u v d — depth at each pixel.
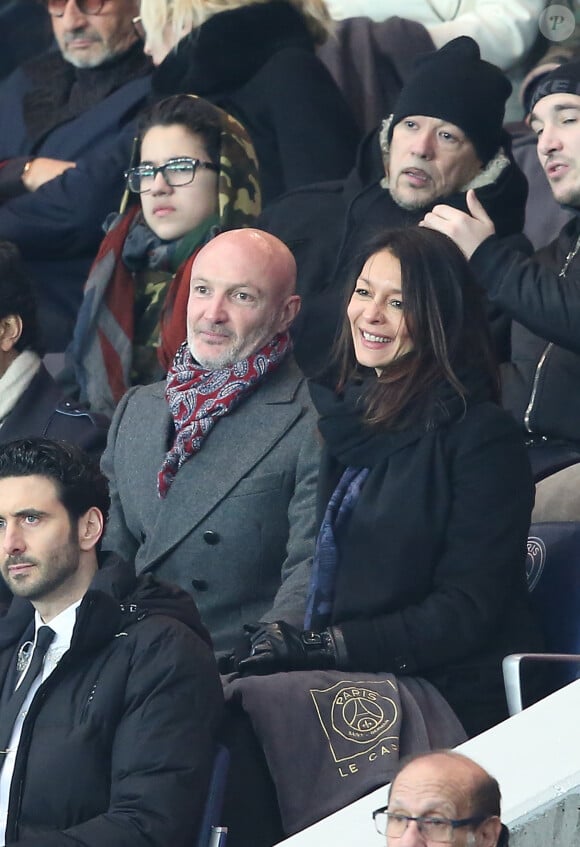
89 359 22.03
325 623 16.30
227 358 18.34
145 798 13.94
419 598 16.11
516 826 12.98
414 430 16.39
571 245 20.08
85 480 15.22
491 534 16.05
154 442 18.59
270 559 17.83
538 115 20.12
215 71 24.23
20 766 14.37
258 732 14.99
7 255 19.97
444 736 15.38
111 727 14.36
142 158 21.88
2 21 29.34
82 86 26.27
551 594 16.70
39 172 25.00
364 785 14.84
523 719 13.79
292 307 18.59
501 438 16.31
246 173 21.98
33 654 15.05
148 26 24.78
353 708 15.22
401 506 16.20
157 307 21.95
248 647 16.25
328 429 16.77
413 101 20.83
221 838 14.16
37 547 15.02
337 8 26.42
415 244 16.72
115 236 22.25
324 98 23.97
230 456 18.03
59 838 13.69
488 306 20.30
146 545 18.17
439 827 11.22
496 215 20.89
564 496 17.98
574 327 18.16
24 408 19.78
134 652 14.48
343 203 22.19
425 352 16.53
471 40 20.97
